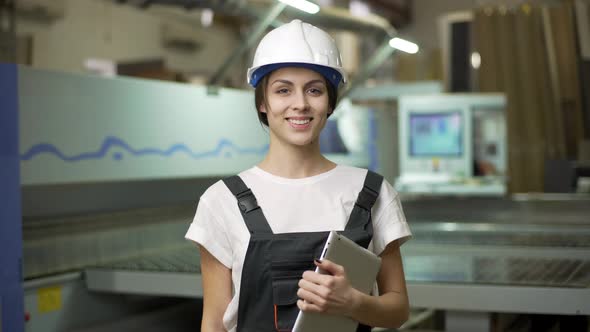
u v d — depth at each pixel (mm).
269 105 1355
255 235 1304
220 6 3963
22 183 2414
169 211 3545
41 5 4383
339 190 1377
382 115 5977
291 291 1279
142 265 2826
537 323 3314
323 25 4715
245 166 3729
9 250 2311
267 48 1360
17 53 4191
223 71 3590
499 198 4680
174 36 5809
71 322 2732
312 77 1331
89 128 2721
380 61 5121
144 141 3010
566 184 6414
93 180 2736
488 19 7492
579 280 2229
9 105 2305
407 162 5797
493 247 2963
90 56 4918
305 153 1393
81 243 2871
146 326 3107
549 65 7461
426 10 10125
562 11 7438
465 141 5684
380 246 1361
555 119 7426
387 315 1285
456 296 2227
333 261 1217
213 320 1365
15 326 2330
